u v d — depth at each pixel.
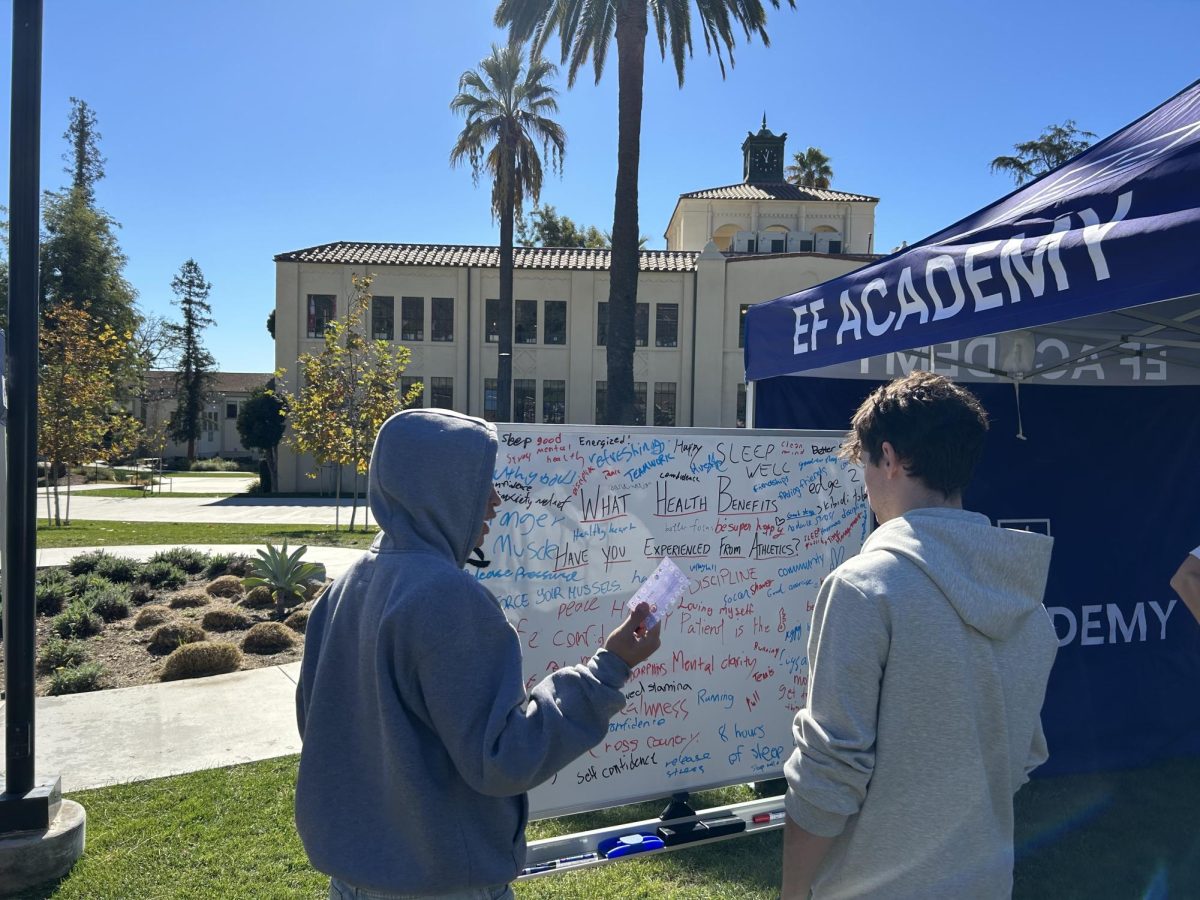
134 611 8.48
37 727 5.22
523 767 1.37
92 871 3.44
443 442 1.54
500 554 2.99
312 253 32.06
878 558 1.50
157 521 19.89
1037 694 1.51
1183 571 1.81
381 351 20.17
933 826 1.41
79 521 19.62
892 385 1.69
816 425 4.82
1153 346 4.63
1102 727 4.62
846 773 1.43
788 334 4.25
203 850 3.63
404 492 1.53
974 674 1.44
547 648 3.05
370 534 17.31
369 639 1.46
